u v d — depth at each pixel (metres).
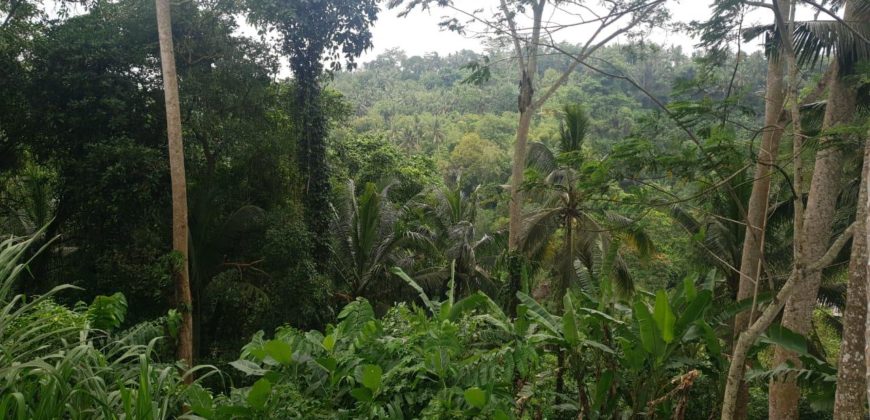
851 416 6.20
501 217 31.39
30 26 12.77
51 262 13.63
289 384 5.27
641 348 6.61
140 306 13.29
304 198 14.99
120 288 12.45
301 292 13.68
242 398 5.38
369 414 5.16
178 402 4.96
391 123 66.19
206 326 15.51
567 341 6.54
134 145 12.23
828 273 12.72
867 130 5.54
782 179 11.62
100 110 12.06
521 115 13.42
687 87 6.34
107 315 5.89
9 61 12.02
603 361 7.14
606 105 45.78
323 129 15.23
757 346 6.97
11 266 4.05
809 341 12.20
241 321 15.46
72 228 13.33
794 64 5.84
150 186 12.06
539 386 6.87
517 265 13.73
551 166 16.41
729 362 7.17
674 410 7.23
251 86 13.88
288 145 14.44
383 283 17.33
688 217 14.09
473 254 17.00
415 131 62.56
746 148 5.95
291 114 14.87
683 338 6.58
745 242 10.30
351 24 14.01
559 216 15.93
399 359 5.78
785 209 12.42
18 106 12.39
